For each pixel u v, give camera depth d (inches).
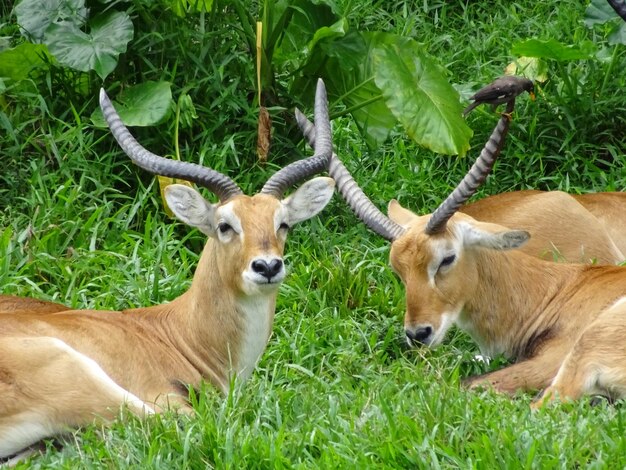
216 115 526.6
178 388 374.9
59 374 343.9
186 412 357.4
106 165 506.6
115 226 489.1
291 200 389.1
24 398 339.6
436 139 501.0
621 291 423.8
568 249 505.4
